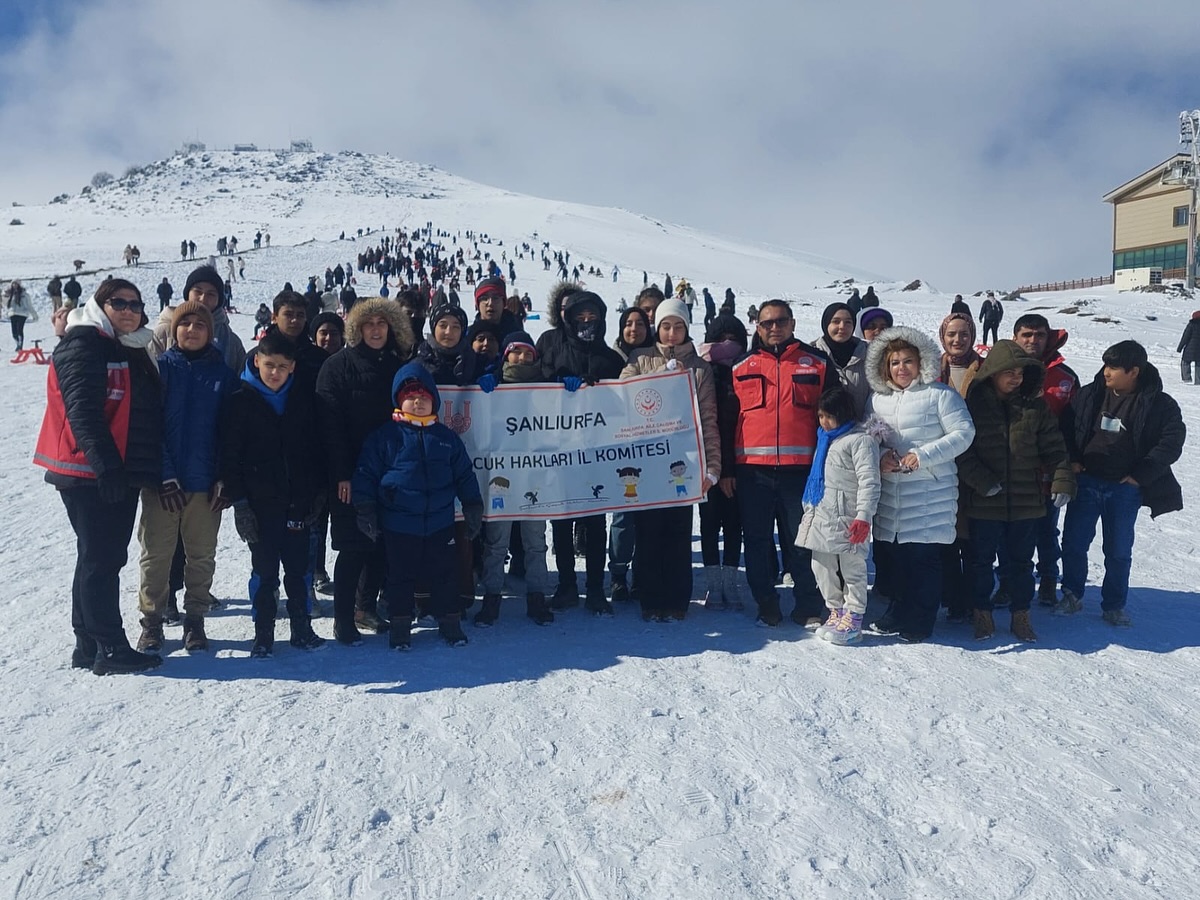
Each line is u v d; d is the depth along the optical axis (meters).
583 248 87.94
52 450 4.72
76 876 3.03
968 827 3.34
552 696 4.45
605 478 5.82
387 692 4.52
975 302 40.66
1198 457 11.63
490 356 6.41
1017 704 4.37
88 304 4.74
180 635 5.47
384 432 5.24
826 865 3.10
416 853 3.16
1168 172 52.06
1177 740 4.02
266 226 106.56
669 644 5.28
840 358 6.14
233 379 5.30
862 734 4.07
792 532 5.66
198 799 3.49
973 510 5.32
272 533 5.11
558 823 3.34
